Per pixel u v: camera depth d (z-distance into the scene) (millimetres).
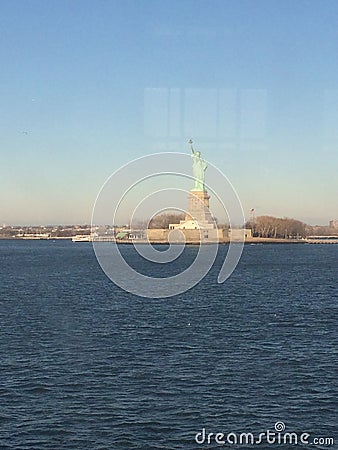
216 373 31984
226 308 56969
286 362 34250
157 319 50312
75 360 35031
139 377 31266
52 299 64875
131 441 23203
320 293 70750
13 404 27203
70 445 22922
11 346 38938
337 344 39375
